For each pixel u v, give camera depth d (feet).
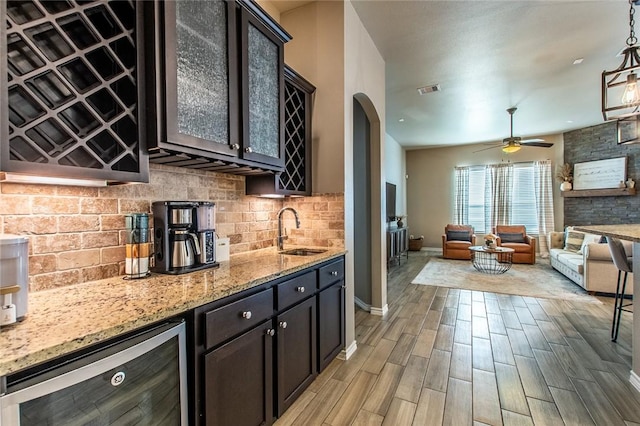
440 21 9.41
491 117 19.07
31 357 2.30
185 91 4.49
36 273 3.94
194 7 4.67
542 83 13.98
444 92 14.97
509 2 8.53
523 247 21.11
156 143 4.14
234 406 4.36
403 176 28.48
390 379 6.97
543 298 13.17
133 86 4.04
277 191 7.11
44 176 3.24
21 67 3.18
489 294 13.84
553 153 23.80
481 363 7.69
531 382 6.82
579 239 17.97
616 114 18.06
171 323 3.55
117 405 2.86
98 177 3.67
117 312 3.22
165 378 3.38
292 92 7.85
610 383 6.74
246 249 7.65
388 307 12.16
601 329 9.80
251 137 5.86
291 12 9.03
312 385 6.72
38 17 3.23
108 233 4.74
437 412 5.84
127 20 4.03
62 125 3.40
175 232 5.17
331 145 8.37
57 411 2.44
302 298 6.11
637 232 6.86
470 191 26.78
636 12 8.85
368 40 10.06
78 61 3.70
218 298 4.05
